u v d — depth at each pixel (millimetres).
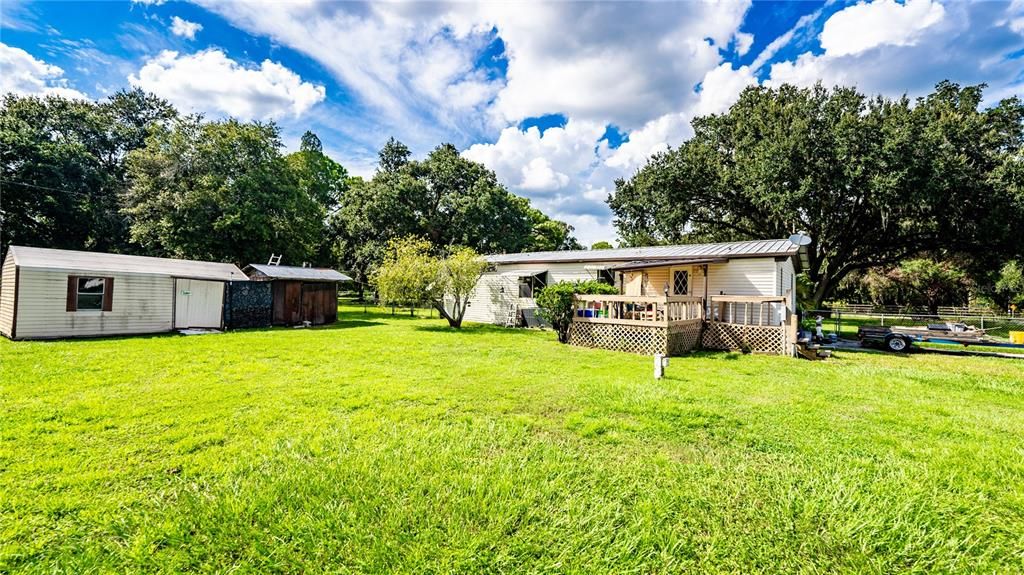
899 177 16000
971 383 6926
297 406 5078
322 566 2197
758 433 4238
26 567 2141
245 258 22203
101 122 25344
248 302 15539
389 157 33656
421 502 2768
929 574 2170
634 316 10594
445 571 2141
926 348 12164
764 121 21016
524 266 18781
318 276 17781
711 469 3365
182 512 2654
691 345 11055
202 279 14156
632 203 24734
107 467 3316
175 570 2160
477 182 33375
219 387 6012
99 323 12117
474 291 20234
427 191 32125
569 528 2521
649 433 4207
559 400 5449
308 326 16422
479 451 3705
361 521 2555
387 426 4359
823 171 17875
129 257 13812
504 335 13805
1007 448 3820
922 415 4906
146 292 13039
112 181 24359
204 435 4012
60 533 2436
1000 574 2166
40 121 23859
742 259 12734
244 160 22172
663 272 14133
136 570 2150
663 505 2773
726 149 23359
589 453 3711
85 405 4957
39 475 3154
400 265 15797
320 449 3680
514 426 4363
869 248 21828
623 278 15367
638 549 2348
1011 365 9375
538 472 3252
